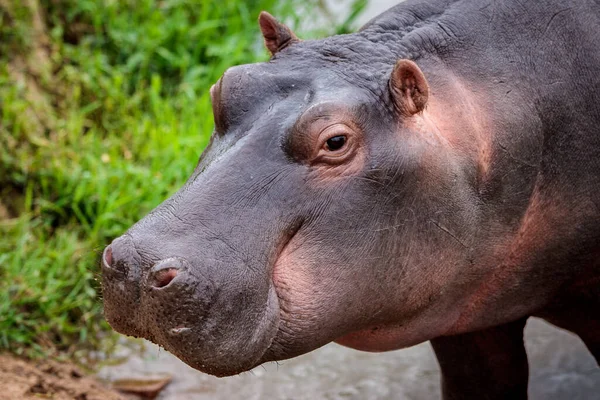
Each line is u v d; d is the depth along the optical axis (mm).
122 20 11836
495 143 5918
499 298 6344
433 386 8383
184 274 4996
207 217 5168
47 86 10719
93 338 8797
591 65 6246
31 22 10961
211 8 12578
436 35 6039
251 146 5352
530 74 6113
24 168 9711
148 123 10602
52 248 9312
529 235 6227
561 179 6211
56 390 7871
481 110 5934
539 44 6199
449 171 5699
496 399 7160
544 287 6426
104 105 10820
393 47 5906
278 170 5328
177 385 8422
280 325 5344
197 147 10289
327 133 5355
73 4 11688
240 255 5145
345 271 5445
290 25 13312
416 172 5574
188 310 5016
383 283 5605
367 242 5488
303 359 8789
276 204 5285
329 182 5410
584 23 6316
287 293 5336
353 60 5746
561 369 8492
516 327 6934
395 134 5566
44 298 8695
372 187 5480
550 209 6219
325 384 8445
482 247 6020
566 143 6191
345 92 5508
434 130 5699
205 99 10977
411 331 6051
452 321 6254
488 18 6180
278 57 5789
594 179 6250
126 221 9523
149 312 5070
